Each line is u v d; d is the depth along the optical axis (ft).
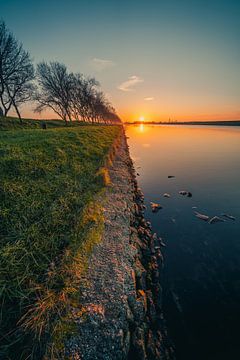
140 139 182.60
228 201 42.57
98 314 12.64
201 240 28.32
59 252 16.98
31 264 14.75
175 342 14.60
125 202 30.48
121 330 12.05
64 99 158.61
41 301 12.26
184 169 71.51
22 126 123.24
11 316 11.49
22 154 32.24
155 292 18.20
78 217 22.16
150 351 12.79
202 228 31.50
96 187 32.37
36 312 11.59
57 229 19.19
